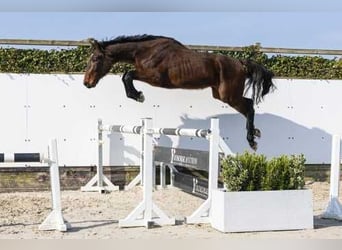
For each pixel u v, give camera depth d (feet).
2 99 29.48
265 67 30.14
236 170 19.13
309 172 32.78
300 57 33.30
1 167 29.04
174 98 31.12
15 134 29.60
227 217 18.71
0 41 29.53
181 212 23.20
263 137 32.19
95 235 18.26
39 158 18.78
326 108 33.04
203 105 31.42
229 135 31.68
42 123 29.89
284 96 32.45
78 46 30.55
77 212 22.90
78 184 30.17
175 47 27.50
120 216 22.02
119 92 30.58
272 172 19.27
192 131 21.26
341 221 21.12
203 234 18.52
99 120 29.55
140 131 23.20
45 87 29.91
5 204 24.49
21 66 29.86
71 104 30.14
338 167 21.71
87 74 26.63
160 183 30.48
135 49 26.81
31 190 29.37
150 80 27.20
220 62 28.12
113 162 30.40
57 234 18.34
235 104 28.71
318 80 32.91
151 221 19.71
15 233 18.35
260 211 18.99
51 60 30.27
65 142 30.09
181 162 24.91
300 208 19.38
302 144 32.73
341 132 33.30
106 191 29.17
